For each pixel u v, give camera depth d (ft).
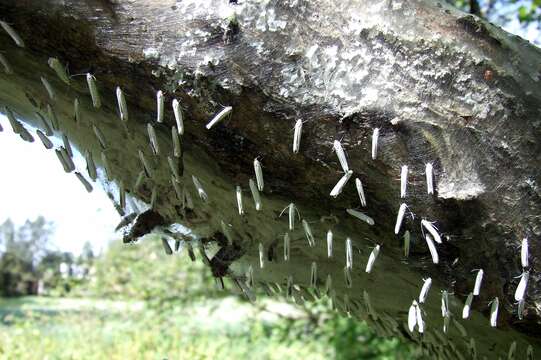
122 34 0.84
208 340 4.13
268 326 4.34
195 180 0.92
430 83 0.80
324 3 0.83
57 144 1.12
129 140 1.00
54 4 0.84
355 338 3.78
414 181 0.81
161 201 1.10
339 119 0.81
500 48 0.80
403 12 0.82
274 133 0.84
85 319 4.67
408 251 0.85
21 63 0.93
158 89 0.86
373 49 0.81
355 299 1.16
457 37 0.80
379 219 0.88
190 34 0.83
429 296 0.97
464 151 0.80
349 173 0.82
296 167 0.87
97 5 0.84
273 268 1.16
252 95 0.82
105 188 1.18
